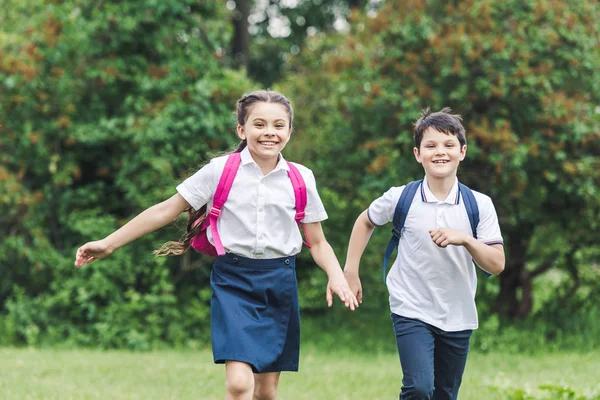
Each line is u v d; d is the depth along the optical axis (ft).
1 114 42.01
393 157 42.86
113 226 42.42
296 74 56.18
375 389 28.68
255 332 16.42
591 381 29.58
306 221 17.67
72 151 44.01
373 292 46.24
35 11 48.44
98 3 42.60
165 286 42.01
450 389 18.38
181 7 42.86
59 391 26.20
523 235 46.96
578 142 42.04
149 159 41.19
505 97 41.27
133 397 25.55
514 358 38.68
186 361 36.19
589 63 41.27
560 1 41.37
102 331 41.01
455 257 17.53
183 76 43.34
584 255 47.88
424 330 17.44
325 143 47.75
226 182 16.80
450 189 17.92
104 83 42.14
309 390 28.43
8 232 43.80
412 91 41.29
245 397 15.83
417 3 42.75
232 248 16.89
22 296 42.60
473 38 40.63
